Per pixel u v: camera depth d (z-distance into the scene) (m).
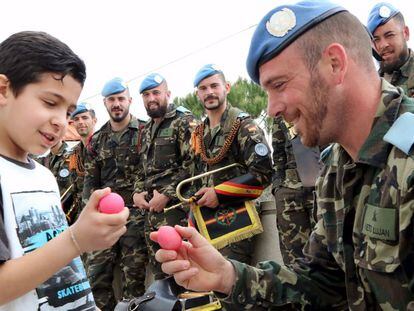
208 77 3.62
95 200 1.22
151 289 2.07
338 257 1.47
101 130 4.65
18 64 1.28
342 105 1.35
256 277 1.51
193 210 3.36
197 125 3.80
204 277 1.46
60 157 5.55
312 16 1.33
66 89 1.34
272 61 1.35
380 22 3.41
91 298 1.53
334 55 1.32
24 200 1.38
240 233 3.26
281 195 3.40
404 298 1.25
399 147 1.22
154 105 4.06
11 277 1.16
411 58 3.43
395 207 1.24
